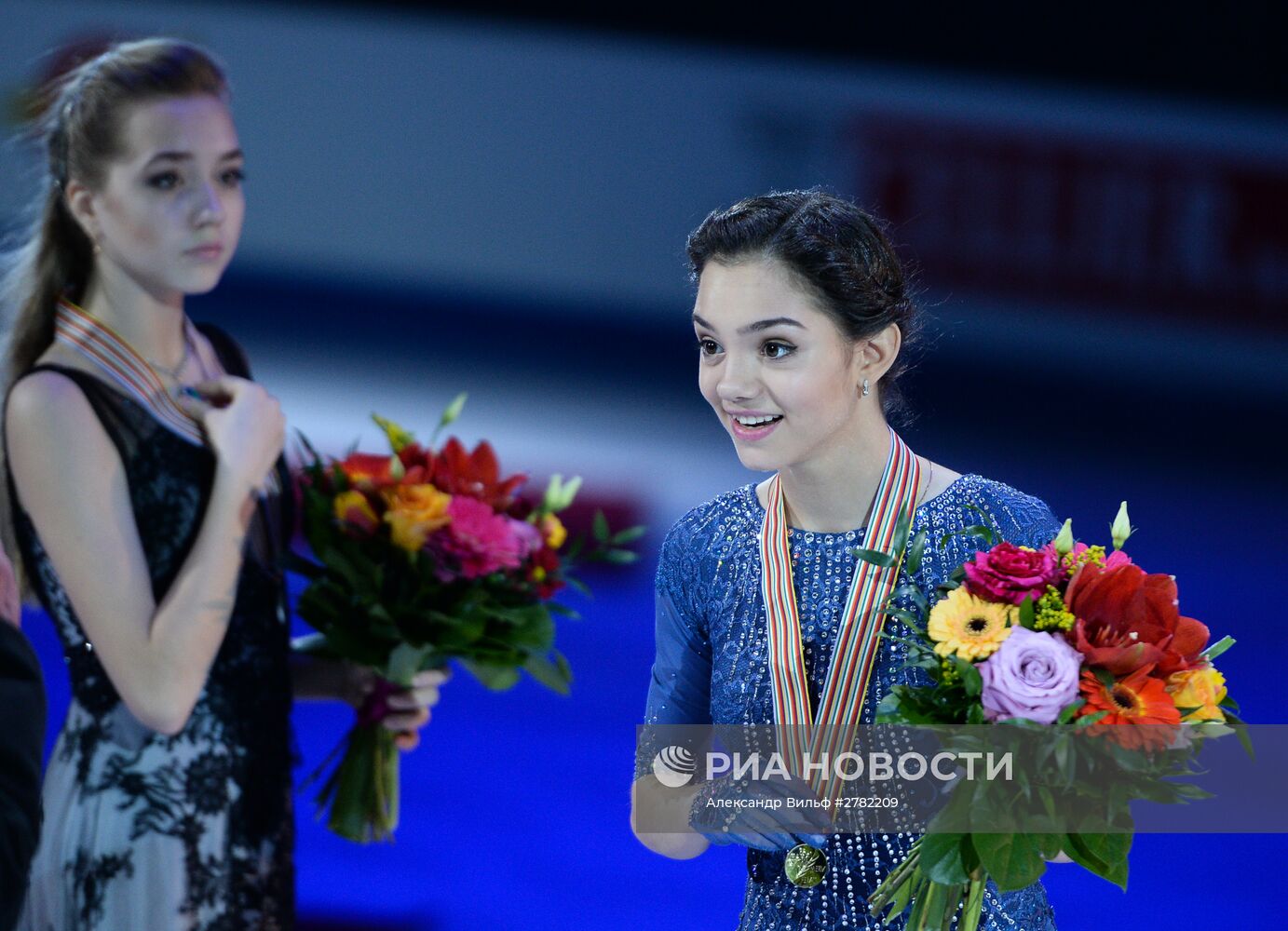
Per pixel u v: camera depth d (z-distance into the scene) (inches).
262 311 1440.7
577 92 1574.8
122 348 304.8
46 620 784.3
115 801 300.4
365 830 333.4
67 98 303.9
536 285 1583.4
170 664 291.9
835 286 278.2
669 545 317.1
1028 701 239.6
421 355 1391.5
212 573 295.4
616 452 1185.4
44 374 296.7
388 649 313.7
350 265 1541.6
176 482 303.7
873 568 291.6
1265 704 766.5
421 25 1539.1
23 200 313.3
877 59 1603.1
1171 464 1330.0
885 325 287.4
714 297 282.5
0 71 1364.4
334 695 342.6
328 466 329.7
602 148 1584.6
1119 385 1594.5
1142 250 1624.0
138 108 299.6
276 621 318.3
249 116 1507.1
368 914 525.7
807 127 1604.3
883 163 1610.5
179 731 299.3
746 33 1592.0
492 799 639.8
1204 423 1487.5
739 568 303.9
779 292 277.6
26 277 307.7
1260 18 1579.7
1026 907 286.7
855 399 292.0
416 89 1541.6
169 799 301.0
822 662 294.2
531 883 558.9
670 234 1601.9
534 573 326.0
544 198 1577.3
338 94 1523.1
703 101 1595.7
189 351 324.8
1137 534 1112.8
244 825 309.6
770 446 285.4
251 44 1496.1
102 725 302.5
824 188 314.2
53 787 306.2
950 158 1611.7
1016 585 256.2
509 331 1509.6
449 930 516.1
